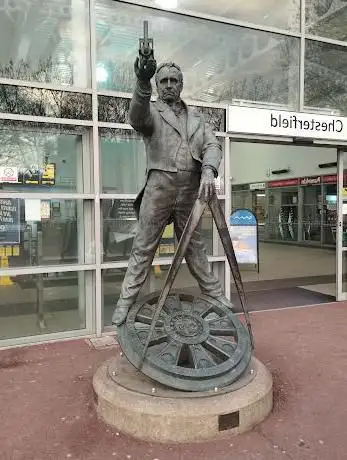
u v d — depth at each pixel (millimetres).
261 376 3668
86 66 5906
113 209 6066
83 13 5914
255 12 7008
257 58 7074
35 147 5684
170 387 3375
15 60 5613
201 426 3156
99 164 5938
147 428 3186
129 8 6211
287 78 7309
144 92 3227
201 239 4051
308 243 18406
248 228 9516
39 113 5609
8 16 5602
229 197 6742
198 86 6699
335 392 3996
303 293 8555
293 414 3586
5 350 5289
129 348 3592
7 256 5625
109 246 6062
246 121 6727
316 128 7223
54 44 5805
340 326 6156
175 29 6535
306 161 18281
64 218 5871
